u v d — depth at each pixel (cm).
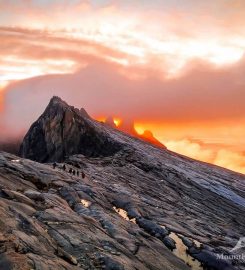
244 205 8138
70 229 2675
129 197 4681
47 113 10850
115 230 3112
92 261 2302
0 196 2845
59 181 4272
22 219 2422
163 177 7719
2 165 4022
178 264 2958
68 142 9819
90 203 3894
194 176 9362
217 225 5159
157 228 3678
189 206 5978
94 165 7031
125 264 2394
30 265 1853
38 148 10325
